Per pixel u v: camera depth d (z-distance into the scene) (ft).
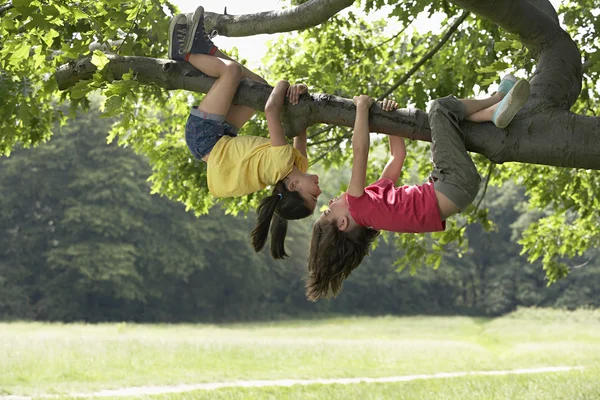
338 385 63.10
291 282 282.56
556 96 18.52
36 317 230.48
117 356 79.20
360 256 18.71
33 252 239.30
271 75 47.85
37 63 25.93
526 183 55.57
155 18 21.15
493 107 17.63
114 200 234.79
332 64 48.08
